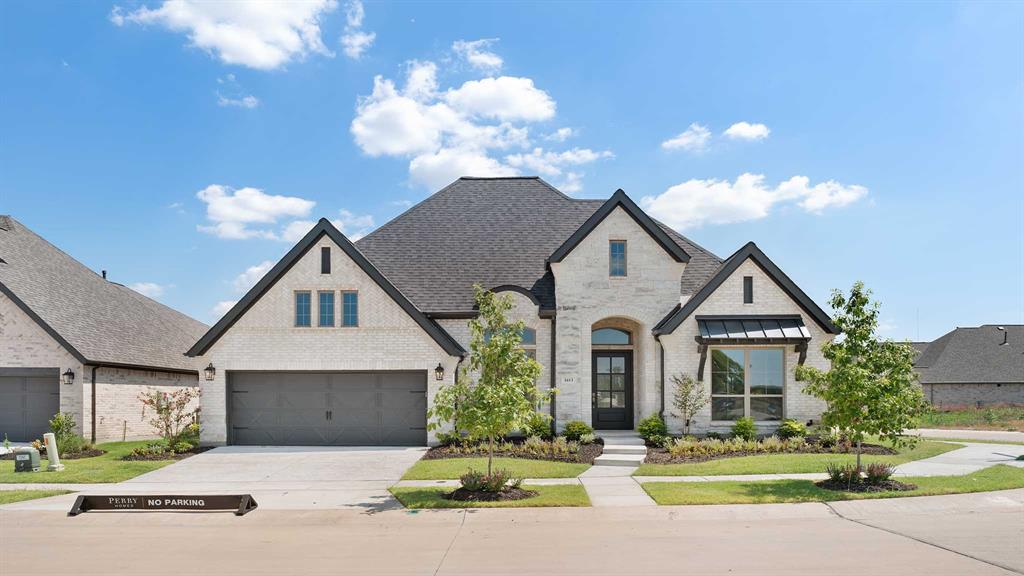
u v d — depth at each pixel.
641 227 22.14
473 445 19.66
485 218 25.64
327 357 21.09
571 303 21.91
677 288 21.95
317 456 19.00
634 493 14.01
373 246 24.47
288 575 8.78
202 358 21.12
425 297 22.53
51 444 17.27
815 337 21.34
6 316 22.38
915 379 14.78
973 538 10.33
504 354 13.77
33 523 12.07
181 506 12.83
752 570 8.73
